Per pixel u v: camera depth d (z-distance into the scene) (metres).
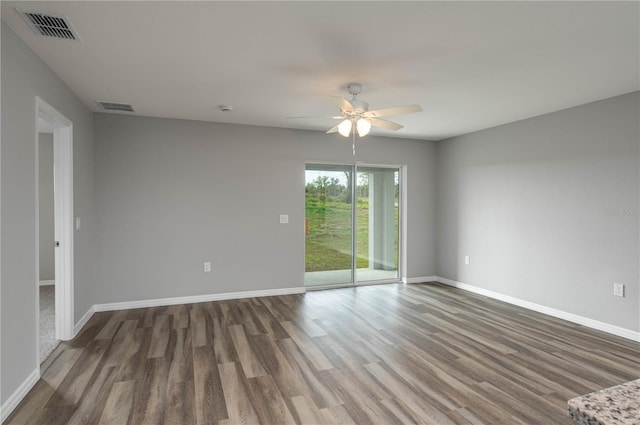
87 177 4.12
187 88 3.53
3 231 2.20
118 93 3.66
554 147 4.30
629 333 3.58
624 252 3.63
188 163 4.79
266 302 4.85
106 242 4.47
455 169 5.84
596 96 3.72
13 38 2.35
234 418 2.21
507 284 4.91
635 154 3.54
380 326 3.90
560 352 3.23
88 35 2.44
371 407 2.34
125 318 4.14
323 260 5.68
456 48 2.63
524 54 2.73
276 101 3.95
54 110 3.07
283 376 2.75
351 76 3.20
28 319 2.52
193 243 4.82
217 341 3.45
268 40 2.52
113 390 2.54
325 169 5.67
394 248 6.20
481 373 2.82
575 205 4.07
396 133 5.60
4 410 2.18
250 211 5.10
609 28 2.32
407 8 2.10
